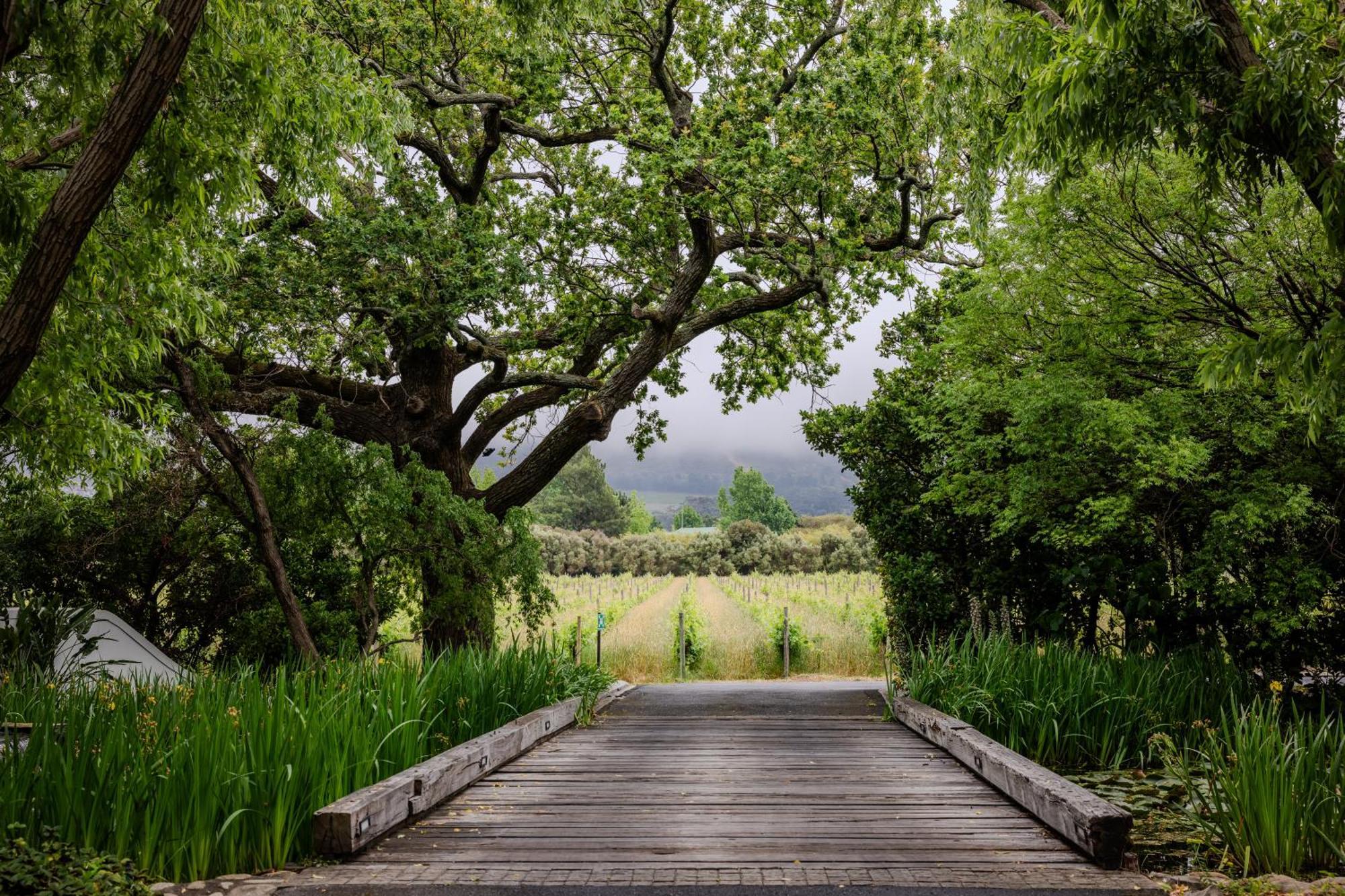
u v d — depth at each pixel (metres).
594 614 30.89
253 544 13.32
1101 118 5.39
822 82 13.18
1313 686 8.82
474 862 4.67
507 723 8.62
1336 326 5.00
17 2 5.70
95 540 12.97
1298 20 5.50
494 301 13.17
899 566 13.91
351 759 5.57
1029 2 7.19
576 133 15.55
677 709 12.12
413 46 13.65
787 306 18.27
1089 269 8.55
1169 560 10.77
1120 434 8.00
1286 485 7.80
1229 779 4.75
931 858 4.72
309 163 8.94
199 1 5.29
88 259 7.04
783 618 21.58
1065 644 10.74
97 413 8.25
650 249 16.16
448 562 12.64
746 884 4.28
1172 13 5.17
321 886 4.25
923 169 15.67
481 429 16.50
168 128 6.64
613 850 4.90
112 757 4.58
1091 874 4.43
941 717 8.56
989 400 9.30
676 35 15.93
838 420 14.98
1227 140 5.27
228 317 11.69
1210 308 8.07
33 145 7.34
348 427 14.80
